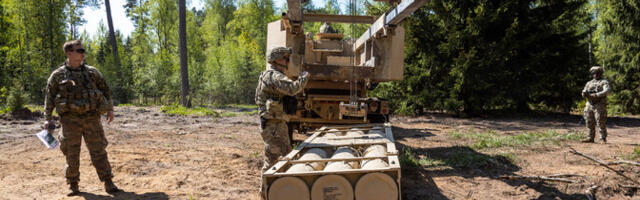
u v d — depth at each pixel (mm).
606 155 6164
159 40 36688
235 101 30812
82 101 4035
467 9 16281
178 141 8023
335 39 8992
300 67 6879
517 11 16172
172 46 37344
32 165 5527
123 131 9312
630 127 12320
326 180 2969
